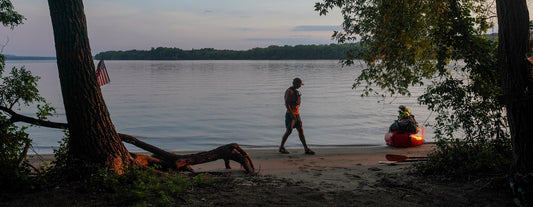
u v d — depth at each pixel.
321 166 8.02
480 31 6.14
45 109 6.00
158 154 6.73
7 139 5.46
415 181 5.51
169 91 33.50
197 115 18.64
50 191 4.59
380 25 6.85
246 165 7.24
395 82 7.52
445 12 6.16
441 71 6.29
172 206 4.10
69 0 4.97
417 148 10.30
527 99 4.38
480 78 5.97
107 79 8.00
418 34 6.91
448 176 5.61
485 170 5.41
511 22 4.47
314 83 41.94
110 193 4.49
